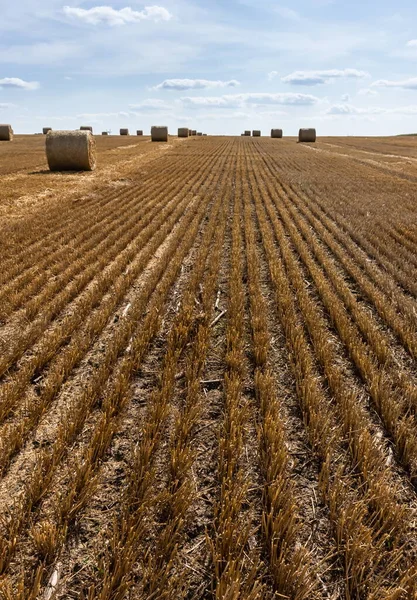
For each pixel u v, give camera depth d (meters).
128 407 3.83
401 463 3.21
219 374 4.38
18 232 9.81
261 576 2.19
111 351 4.59
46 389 3.88
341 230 10.38
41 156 29.86
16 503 2.70
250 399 3.96
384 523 2.51
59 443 3.09
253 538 2.53
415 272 7.30
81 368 4.47
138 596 2.16
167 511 2.69
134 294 6.61
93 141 22.03
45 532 2.38
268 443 3.24
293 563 2.24
